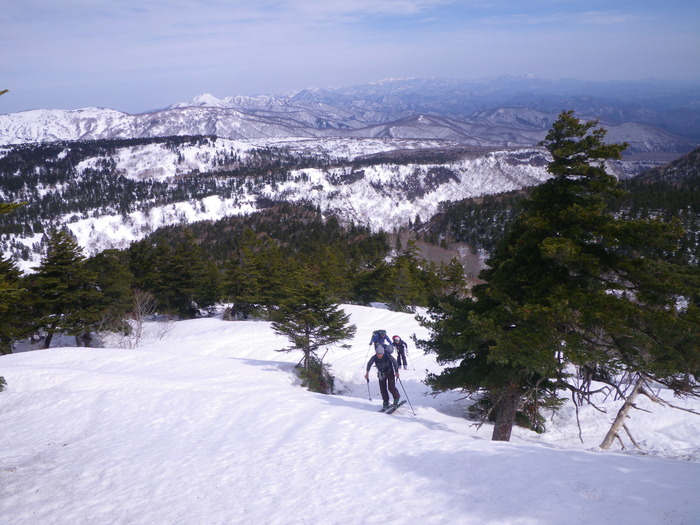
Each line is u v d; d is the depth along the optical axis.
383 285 56.09
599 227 9.62
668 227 8.98
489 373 11.50
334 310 25.91
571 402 18.19
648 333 8.81
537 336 9.27
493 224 109.62
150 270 53.84
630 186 114.94
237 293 50.38
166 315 52.97
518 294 10.88
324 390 24.67
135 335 41.47
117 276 41.88
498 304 11.54
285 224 178.25
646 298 9.15
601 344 9.44
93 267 41.16
